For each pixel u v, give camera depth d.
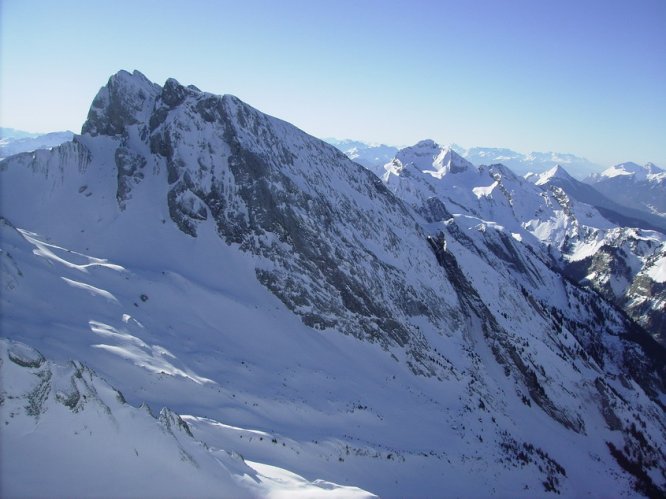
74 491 23.52
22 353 26.86
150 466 26.72
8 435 24.16
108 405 28.06
